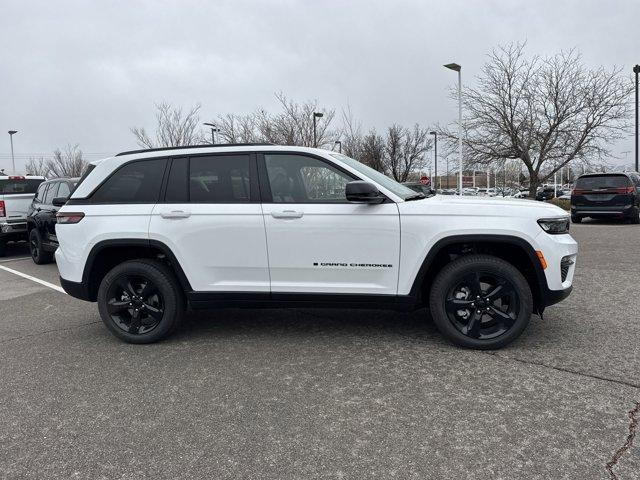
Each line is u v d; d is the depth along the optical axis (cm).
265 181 460
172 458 291
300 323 543
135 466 285
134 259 491
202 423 330
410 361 423
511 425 315
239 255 459
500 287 433
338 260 445
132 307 489
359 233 439
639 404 337
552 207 443
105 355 464
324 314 576
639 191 1723
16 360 459
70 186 955
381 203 439
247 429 321
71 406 361
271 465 282
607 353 429
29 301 710
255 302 467
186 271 469
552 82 2347
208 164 473
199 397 368
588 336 473
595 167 2486
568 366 403
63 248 496
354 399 358
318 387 379
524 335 479
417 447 295
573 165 2502
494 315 438
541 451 286
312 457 288
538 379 380
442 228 429
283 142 2359
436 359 426
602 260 886
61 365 442
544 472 267
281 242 450
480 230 425
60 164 4209
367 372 404
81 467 285
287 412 342
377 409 342
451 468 274
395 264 439
